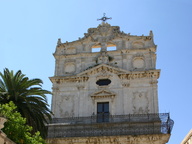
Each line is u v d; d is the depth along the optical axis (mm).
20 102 33000
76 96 44469
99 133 39719
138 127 39500
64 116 43375
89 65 46719
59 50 48750
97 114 42719
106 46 47969
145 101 42500
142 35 47594
